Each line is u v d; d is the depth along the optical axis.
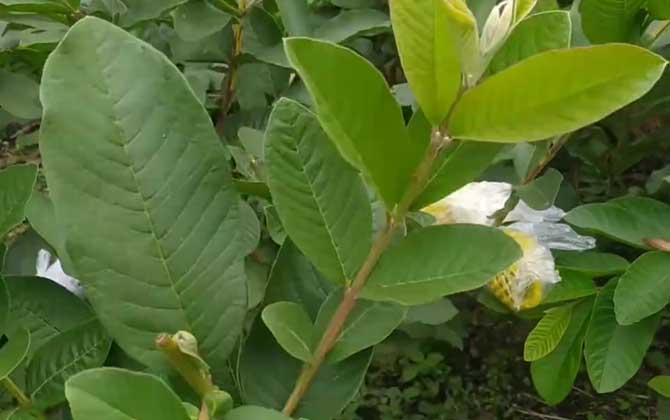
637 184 0.97
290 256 0.39
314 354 0.34
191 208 0.33
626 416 1.03
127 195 0.33
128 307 0.33
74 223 0.32
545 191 0.61
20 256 0.56
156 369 0.33
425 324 0.75
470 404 1.06
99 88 0.32
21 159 0.89
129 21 0.63
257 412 0.30
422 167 0.32
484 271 0.32
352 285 0.34
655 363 1.02
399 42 0.30
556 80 0.28
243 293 0.34
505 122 0.29
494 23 0.30
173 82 0.33
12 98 0.62
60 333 0.40
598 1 0.54
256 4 0.67
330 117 0.30
